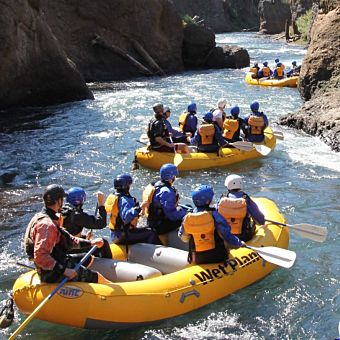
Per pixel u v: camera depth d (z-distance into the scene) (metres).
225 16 70.69
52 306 5.27
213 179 10.20
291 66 28.34
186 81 24.39
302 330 5.53
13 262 7.04
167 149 10.79
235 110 11.52
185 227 5.94
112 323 5.37
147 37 27.92
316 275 6.57
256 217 6.62
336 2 17.02
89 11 25.84
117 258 6.35
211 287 5.88
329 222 8.08
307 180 9.99
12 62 17.11
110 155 11.95
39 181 10.29
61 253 5.27
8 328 5.61
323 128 12.70
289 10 54.16
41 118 16.14
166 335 5.43
